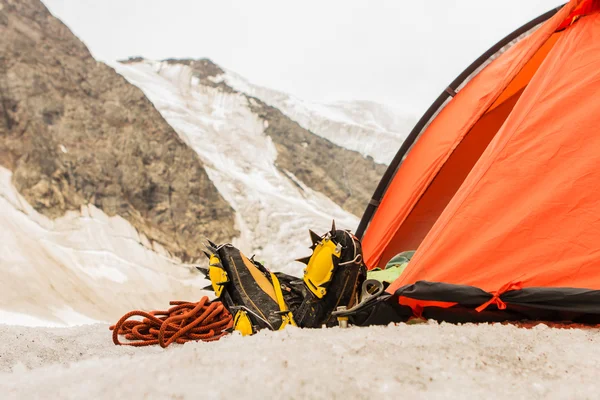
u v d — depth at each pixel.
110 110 65.06
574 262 3.36
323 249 3.15
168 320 3.89
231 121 97.31
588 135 3.77
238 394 1.55
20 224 45.19
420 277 3.65
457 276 3.55
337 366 1.86
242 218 66.00
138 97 68.38
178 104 98.00
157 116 68.00
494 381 1.84
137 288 45.66
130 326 4.20
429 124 6.99
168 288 48.59
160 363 1.93
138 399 1.54
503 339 2.50
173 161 64.06
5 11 66.31
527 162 3.85
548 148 3.83
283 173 84.25
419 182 6.32
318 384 1.64
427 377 1.83
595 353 2.34
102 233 50.41
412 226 6.76
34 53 63.78
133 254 50.47
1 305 30.28
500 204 3.74
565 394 1.70
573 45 4.31
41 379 1.85
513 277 3.42
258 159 86.06
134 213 56.12
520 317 3.45
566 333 2.79
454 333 2.57
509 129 4.18
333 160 93.31
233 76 115.38
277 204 70.06
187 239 58.62
